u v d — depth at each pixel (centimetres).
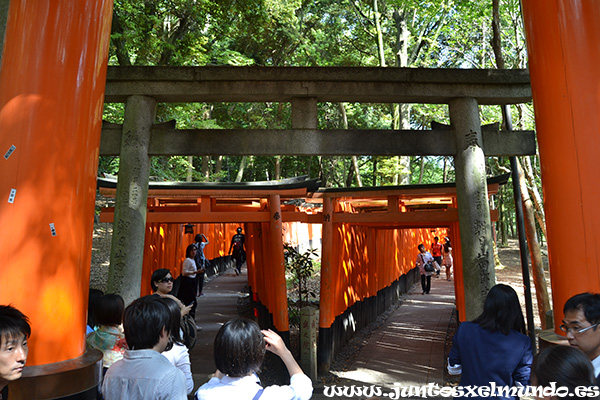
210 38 1477
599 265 322
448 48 2105
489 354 247
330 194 789
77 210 295
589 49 335
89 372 274
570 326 221
